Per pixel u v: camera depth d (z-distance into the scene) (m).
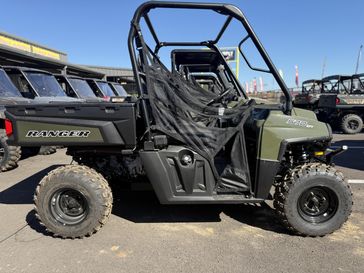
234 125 3.10
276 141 2.95
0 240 3.00
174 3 2.77
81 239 3.01
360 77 11.85
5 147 5.34
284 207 2.99
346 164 5.86
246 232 3.15
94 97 10.48
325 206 3.05
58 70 17.48
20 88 7.67
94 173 3.04
